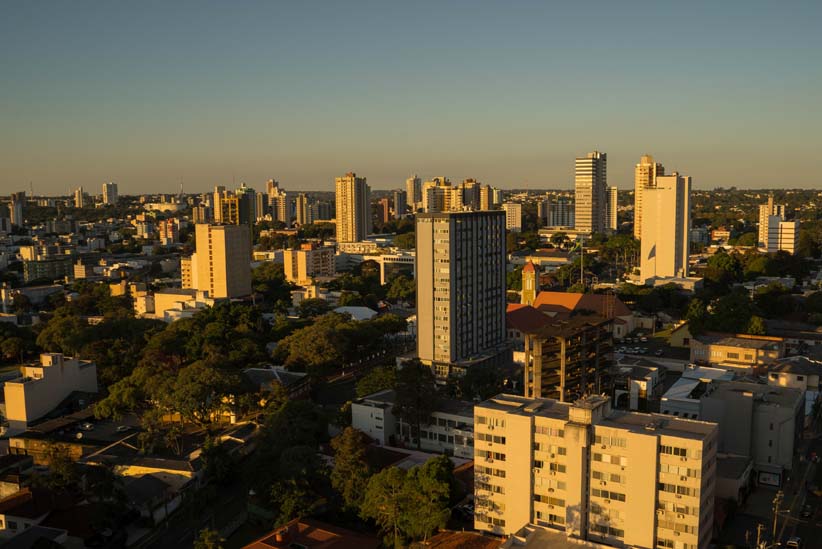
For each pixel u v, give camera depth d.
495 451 142.12
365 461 170.00
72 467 168.88
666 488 127.25
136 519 166.00
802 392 195.12
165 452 197.12
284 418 184.12
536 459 138.00
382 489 146.00
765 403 177.50
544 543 116.62
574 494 134.12
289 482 155.12
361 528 153.75
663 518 128.00
